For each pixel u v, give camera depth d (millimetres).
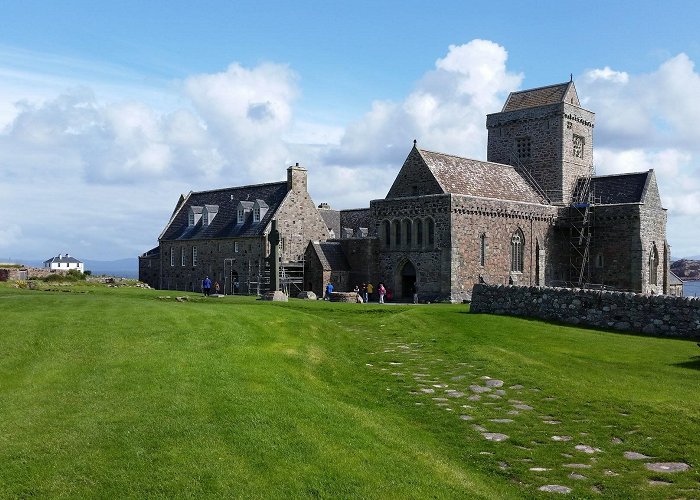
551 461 13086
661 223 66500
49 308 23797
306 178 72875
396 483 11484
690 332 27219
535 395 17906
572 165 72688
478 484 11883
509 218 61031
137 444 12250
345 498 10758
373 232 64438
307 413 14406
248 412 13930
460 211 56062
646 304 28609
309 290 64625
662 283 66562
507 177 68125
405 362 22625
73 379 16078
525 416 16031
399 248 59406
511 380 19547
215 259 76188
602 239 64938
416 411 16547
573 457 13281
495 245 59500
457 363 22172
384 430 14336
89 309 23641
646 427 15008
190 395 14992
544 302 32438
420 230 57844
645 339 26797
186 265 80375
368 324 32312
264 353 19906
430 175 58156
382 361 22844
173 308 25016
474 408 16766
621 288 63406
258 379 16641
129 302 26406
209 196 84812
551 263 66188
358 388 18781
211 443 12328
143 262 88562
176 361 17781
